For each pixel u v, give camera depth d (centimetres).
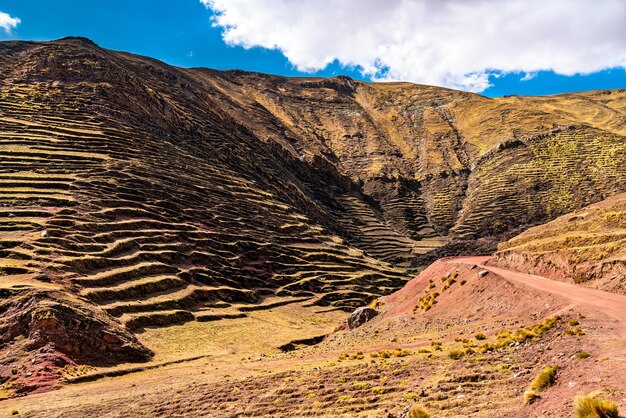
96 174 11244
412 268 16388
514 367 2255
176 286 8769
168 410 3103
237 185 15350
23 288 6056
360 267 13825
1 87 15150
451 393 2130
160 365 5850
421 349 3444
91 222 9156
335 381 2997
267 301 10219
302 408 2559
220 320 8262
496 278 4491
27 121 13100
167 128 16675
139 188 11506
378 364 3247
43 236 7956
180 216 11450
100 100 15388
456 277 5291
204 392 3519
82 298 6656
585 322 2739
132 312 7231
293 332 8138
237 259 11119
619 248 4441
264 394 3061
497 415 1697
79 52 17925
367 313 6009
